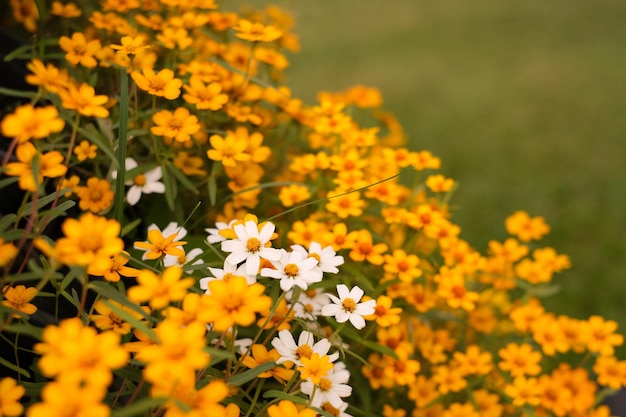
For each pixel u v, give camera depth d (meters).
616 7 5.07
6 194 1.13
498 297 1.38
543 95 3.54
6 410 0.93
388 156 1.31
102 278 1.10
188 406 0.91
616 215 2.37
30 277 0.96
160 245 1.04
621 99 3.47
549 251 1.41
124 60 1.20
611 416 1.31
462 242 1.31
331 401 1.03
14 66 1.25
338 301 1.05
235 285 0.96
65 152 1.18
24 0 1.27
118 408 1.01
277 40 1.41
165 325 0.92
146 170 1.17
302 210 1.26
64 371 0.89
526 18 4.98
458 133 3.04
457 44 4.45
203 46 1.32
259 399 1.09
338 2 5.40
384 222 1.32
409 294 1.23
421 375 1.26
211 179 1.17
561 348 1.26
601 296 1.93
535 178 2.64
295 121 1.33
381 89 3.53
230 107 1.25
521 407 1.21
